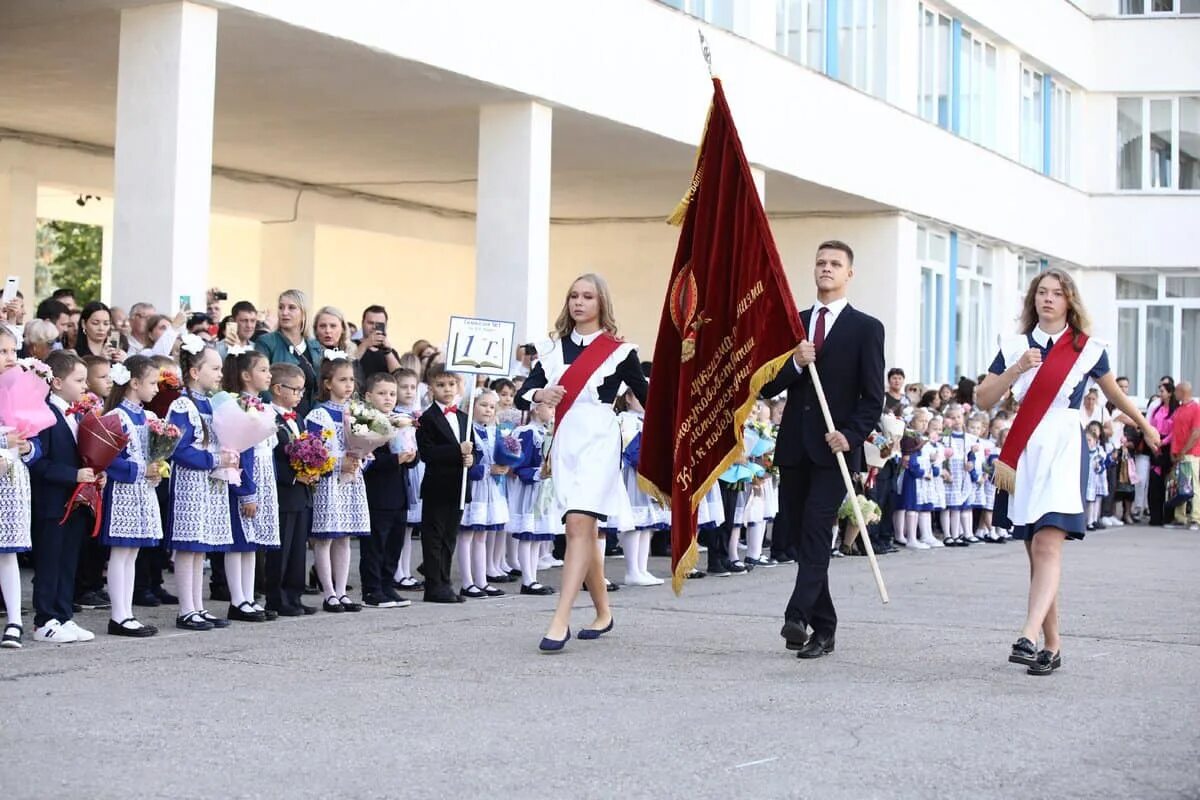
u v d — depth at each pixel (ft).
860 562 50.34
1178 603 38.06
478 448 36.29
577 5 52.60
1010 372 25.99
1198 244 104.88
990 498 62.44
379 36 44.65
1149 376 106.83
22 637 27.99
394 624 30.89
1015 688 24.20
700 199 28.66
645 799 16.99
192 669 24.91
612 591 39.09
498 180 51.98
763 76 65.05
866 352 26.76
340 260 77.10
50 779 17.58
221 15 41.19
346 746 19.39
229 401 29.55
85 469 27.45
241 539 30.48
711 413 28.22
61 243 132.36
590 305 28.32
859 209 79.30
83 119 56.90
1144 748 19.89
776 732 20.48
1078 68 103.35
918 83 81.82
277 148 62.23
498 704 22.24
